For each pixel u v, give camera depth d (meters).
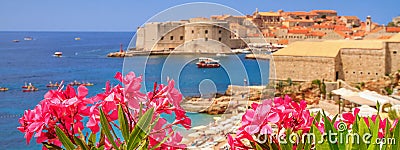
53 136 2.32
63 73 102.56
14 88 77.06
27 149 32.47
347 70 64.94
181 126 2.34
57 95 2.37
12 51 181.88
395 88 61.00
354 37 112.75
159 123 2.28
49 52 174.62
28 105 58.91
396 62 62.62
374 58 63.00
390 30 109.44
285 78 65.12
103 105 2.29
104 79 86.88
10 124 43.31
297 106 2.53
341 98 38.38
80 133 2.30
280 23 157.88
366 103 34.31
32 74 101.06
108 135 2.07
